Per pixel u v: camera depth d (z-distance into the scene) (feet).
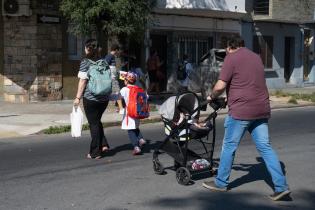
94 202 22.72
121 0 50.29
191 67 71.36
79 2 51.24
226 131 23.77
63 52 64.49
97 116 31.86
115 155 33.19
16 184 25.86
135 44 72.79
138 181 26.43
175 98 26.27
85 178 27.09
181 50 79.41
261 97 23.02
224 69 23.13
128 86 32.65
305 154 33.83
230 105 23.40
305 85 99.81
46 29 62.75
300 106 67.92
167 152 26.84
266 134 23.32
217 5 77.25
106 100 31.68
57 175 27.76
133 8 52.06
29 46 62.23
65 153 34.04
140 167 29.68
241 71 22.93
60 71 64.34
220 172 24.35
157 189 24.88
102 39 57.67
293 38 98.17
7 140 40.01
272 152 23.22
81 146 36.78
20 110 56.03
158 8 70.44
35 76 62.39
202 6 74.79
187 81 70.54
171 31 77.41
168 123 26.55
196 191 24.54
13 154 33.83
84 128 44.47
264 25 92.07
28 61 62.39
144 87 52.42
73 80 65.82
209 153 27.30
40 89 62.85
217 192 24.40
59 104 60.90
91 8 50.80
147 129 46.06
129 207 21.98
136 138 33.06
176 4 72.33
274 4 90.43
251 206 22.31
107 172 28.43
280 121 51.52
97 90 30.89
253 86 22.93
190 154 26.81
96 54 31.35
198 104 26.21
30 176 27.55
